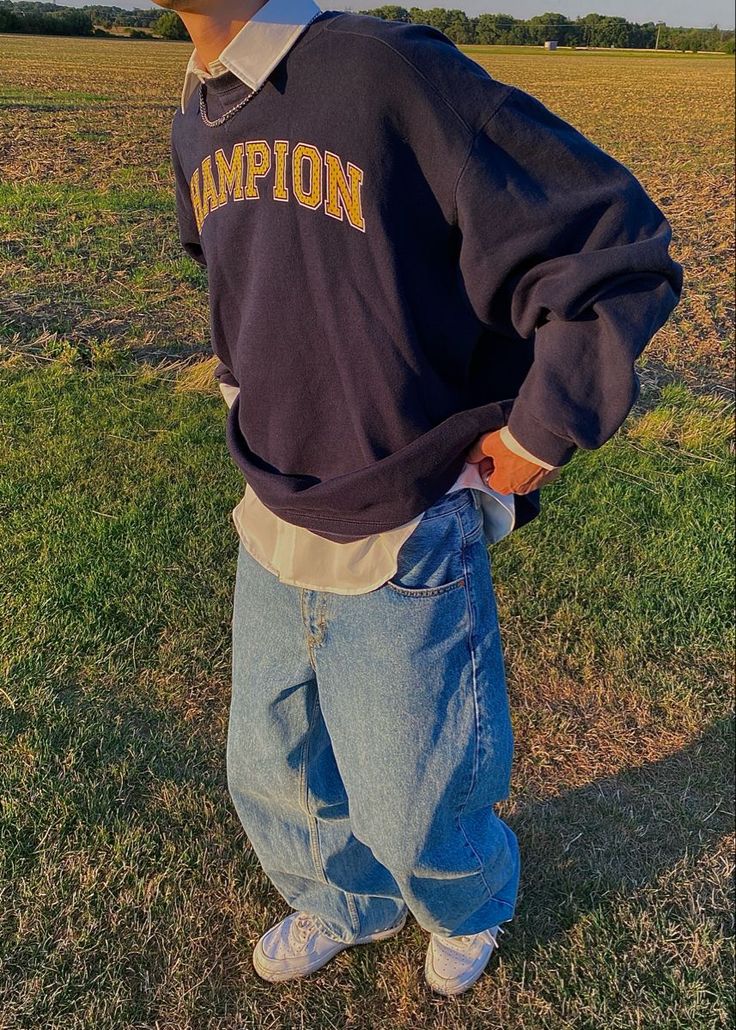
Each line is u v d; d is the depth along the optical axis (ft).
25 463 12.59
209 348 17.26
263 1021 6.06
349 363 3.92
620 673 9.09
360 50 3.54
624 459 13.17
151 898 6.79
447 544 4.33
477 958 6.18
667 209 33.78
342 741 4.70
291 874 5.84
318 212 3.74
